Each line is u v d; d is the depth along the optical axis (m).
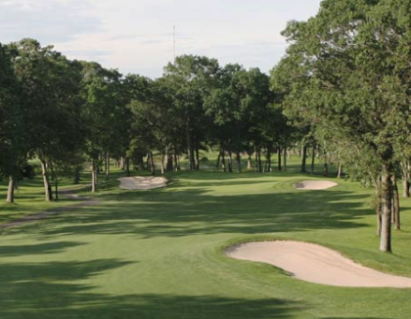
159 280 18.53
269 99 91.81
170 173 86.69
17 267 21.62
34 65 50.78
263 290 17.27
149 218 42.19
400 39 22.02
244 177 74.62
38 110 49.84
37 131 50.44
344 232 34.62
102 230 34.97
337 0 26.03
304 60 28.72
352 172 28.91
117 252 24.80
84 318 14.14
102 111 68.44
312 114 29.42
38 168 100.25
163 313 14.70
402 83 23.23
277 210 46.34
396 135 23.41
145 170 109.06
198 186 67.25
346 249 25.22
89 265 21.73
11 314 14.52
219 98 87.50
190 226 36.56
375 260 23.31
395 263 23.33
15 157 44.38
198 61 93.06
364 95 24.09
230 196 56.41
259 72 91.06
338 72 27.22
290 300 16.20
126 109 90.12
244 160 131.75
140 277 19.03
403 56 22.02
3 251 26.53
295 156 142.75
